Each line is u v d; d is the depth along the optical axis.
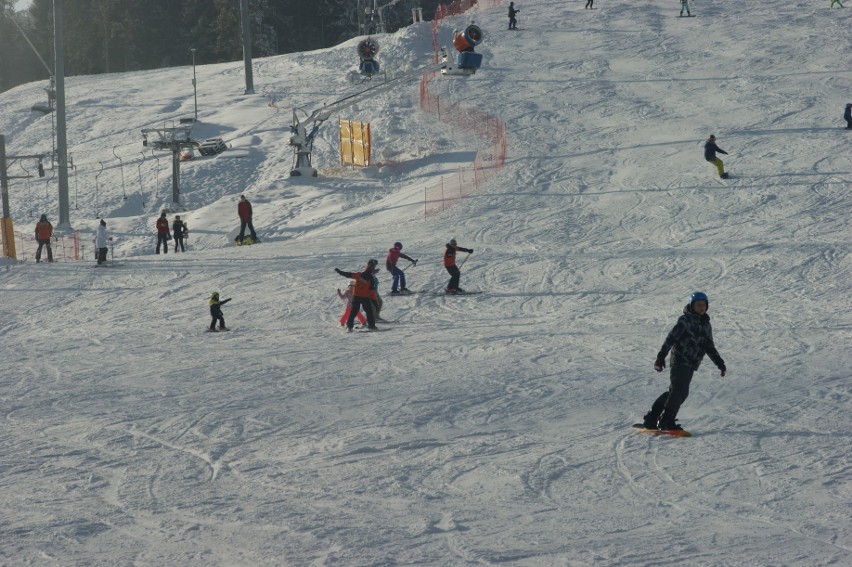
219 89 122.00
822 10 116.06
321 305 41.28
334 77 119.44
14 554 13.30
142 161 94.62
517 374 27.02
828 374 25.52
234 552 13.25
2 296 46.81
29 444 20.55
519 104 89.00
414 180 73.75
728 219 52.06
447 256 41.75
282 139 95.25
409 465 17.97
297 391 25.84
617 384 25.27
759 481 16.09
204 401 24.88
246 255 53.66
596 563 12.43
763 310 36.03
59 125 72.94
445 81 100.00
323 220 65.56
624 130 76.50
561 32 116.56
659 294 39.97
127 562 12.91
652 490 15.84
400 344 32.97
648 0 132.38
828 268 42.16
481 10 135.38
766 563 12.29
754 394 23.47
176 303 43.44
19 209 84.94
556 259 47.41
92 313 42.41
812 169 59.88
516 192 63.00
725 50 99.75
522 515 14.70
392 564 12.58
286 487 16.67
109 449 19.91
